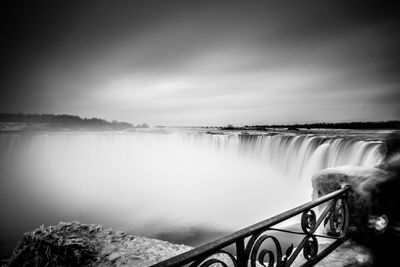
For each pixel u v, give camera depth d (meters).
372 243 2.98
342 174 3.36
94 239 6.15
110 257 5.32
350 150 17.75
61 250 5.57
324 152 20.48
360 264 2.77
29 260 5.95
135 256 5.37
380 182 3.01
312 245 2.54
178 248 5.88
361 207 3.09
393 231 2.81
